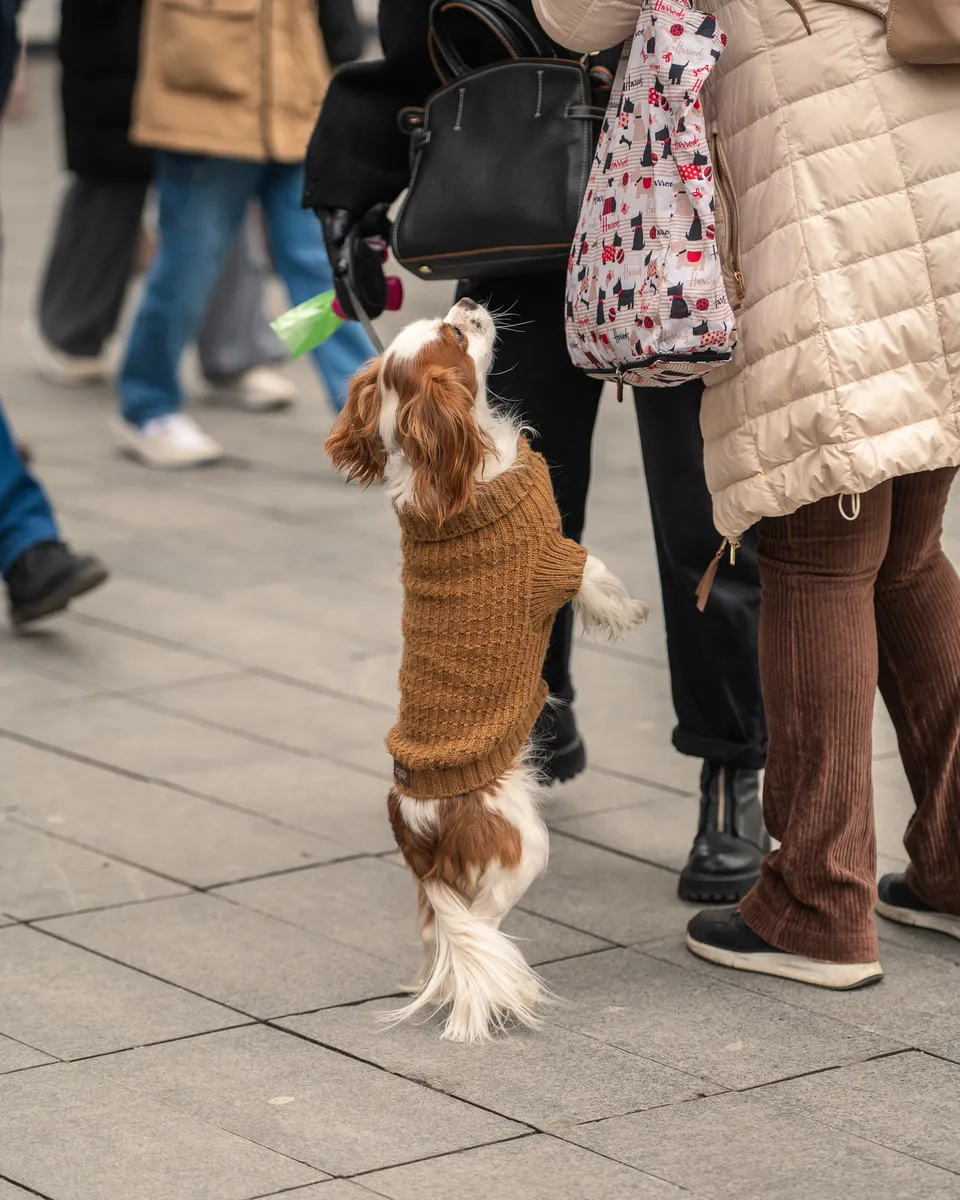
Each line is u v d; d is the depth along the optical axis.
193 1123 5.36
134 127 15.02
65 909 7.00
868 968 6.27
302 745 8.88
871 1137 5.25
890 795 8.00
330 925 6.88
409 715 6.00
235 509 13.45
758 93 5.63
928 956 6.58
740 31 5.67
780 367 5.65
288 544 12.55
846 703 6.09
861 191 5.54
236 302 16.41
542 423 7.20
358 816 7.99
